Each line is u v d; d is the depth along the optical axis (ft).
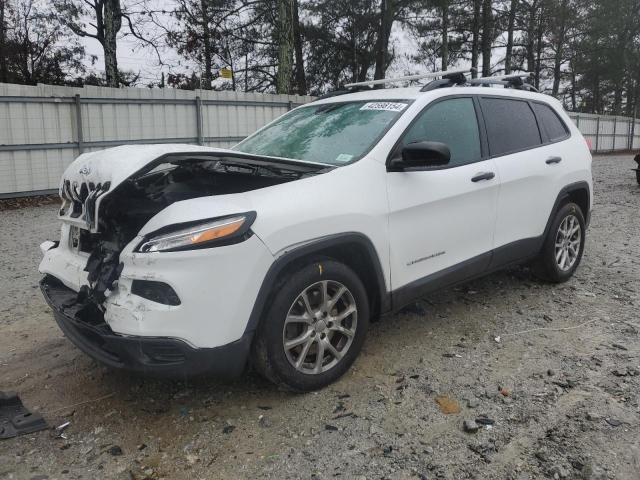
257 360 10.74
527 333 14.46
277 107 53.83
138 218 11.28
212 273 9.66
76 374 12.73
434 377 12.18
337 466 9.32
